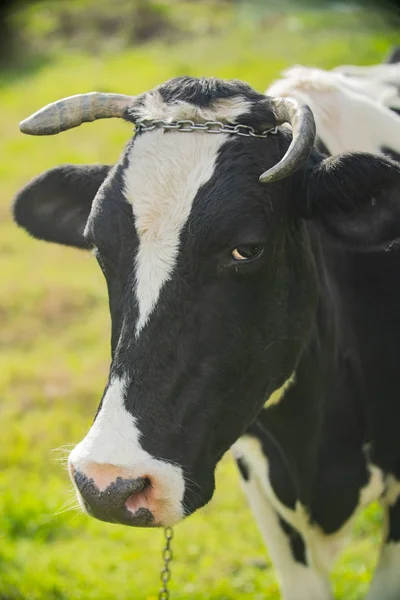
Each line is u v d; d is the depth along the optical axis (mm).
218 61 23906
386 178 4281
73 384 11258
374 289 5426
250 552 7977
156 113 4480
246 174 4312
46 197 5277
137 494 4047
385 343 5453
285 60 21859
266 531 5828
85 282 14523
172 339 4152
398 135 5590
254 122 4430
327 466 5445
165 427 4129
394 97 6129
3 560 7812
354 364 5508
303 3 25625
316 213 4508
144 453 4047
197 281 4180
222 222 4188
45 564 7820
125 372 4137
